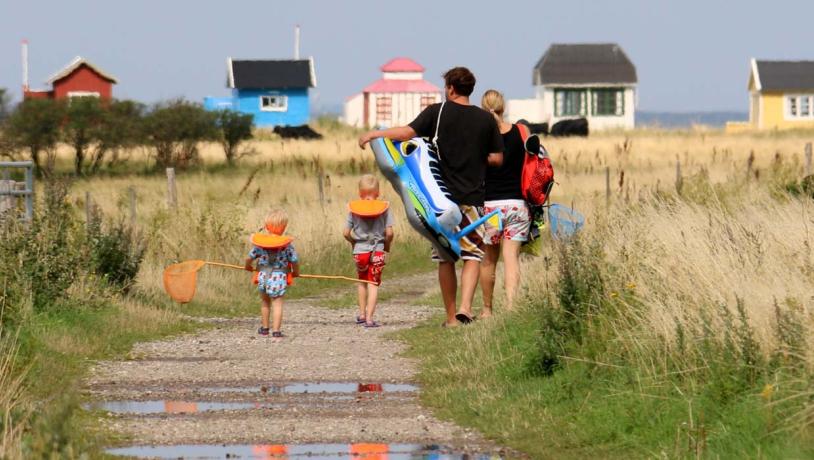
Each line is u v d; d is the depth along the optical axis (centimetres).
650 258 4075
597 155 17275
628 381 3347
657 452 2880
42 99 18038
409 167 4816
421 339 4906
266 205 9988
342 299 6931
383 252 5606
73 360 4312
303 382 4050
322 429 3319
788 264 3772
